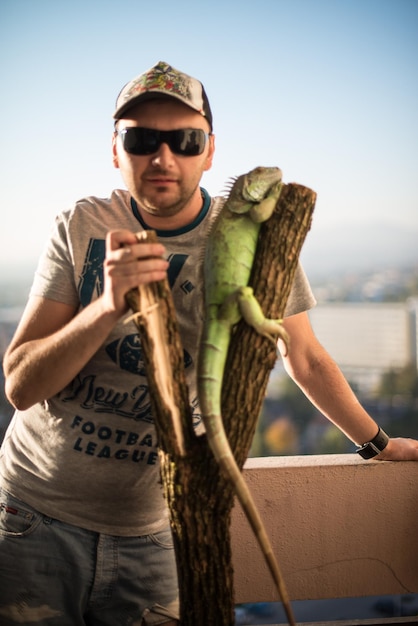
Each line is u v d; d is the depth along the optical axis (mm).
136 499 1392
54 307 1348
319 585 1823
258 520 1059
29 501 1385
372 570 1832
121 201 1387
